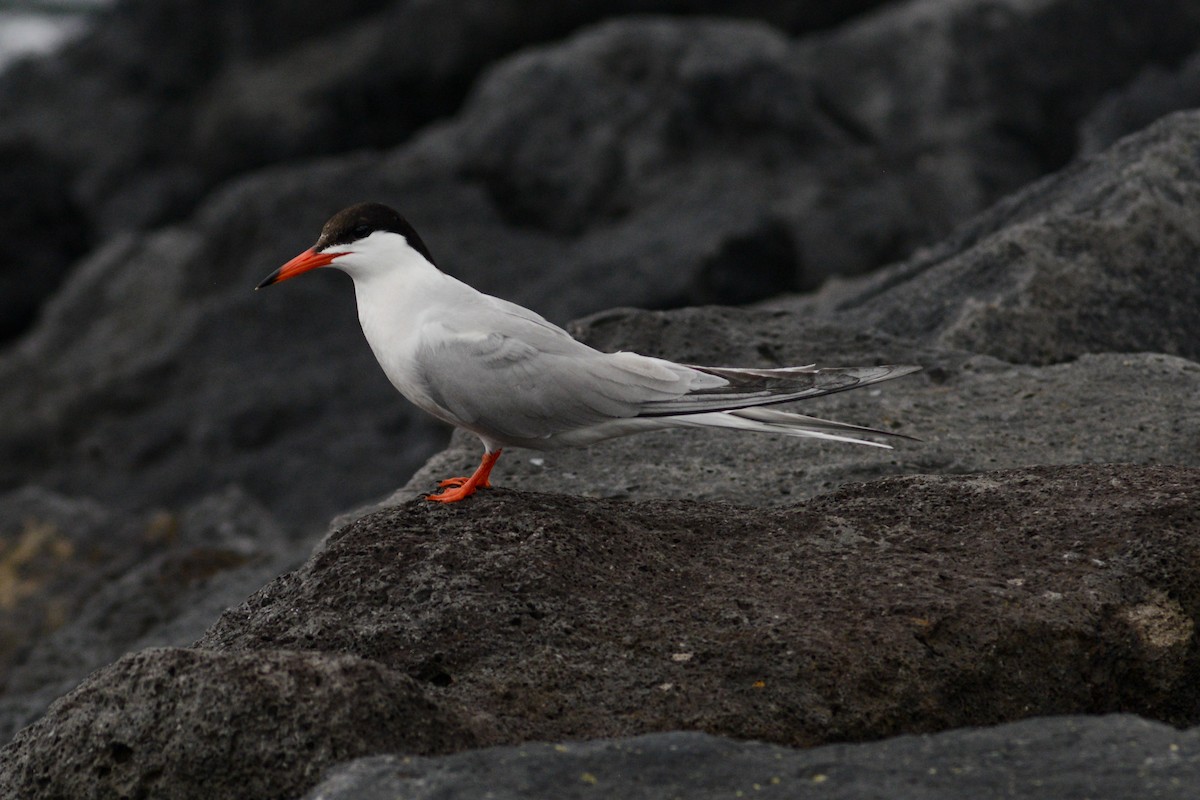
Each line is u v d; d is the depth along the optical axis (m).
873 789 5.50
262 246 24.84
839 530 7.93
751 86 25.72
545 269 23.50
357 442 21.97
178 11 36.62
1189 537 7.36
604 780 5.61
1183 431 9.87
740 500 9.51
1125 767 5.51
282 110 34.03
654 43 26.33
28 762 6.47
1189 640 7.15
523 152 25.70
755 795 5.49
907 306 13.37
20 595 17.22
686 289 22.47
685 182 24.92
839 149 25.59
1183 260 13.12
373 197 24.97
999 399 10.87
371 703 6.02
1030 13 29.39
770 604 7.16
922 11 29.00
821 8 33.12
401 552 7.48
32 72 36.88
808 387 8.00
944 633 6.93
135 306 27.06
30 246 33.16
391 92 33.62
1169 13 30.39
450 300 8.77
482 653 6.82
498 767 5.66
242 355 23.56
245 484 21.73
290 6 36.03
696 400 8.19
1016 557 7.49
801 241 23.70
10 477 23.56
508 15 32.91
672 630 6.96
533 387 8.38
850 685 6.65
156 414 23.14
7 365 26.77
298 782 5.97
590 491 9.84
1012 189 27.38
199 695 6.16
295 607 7.36
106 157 35.03
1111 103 25.53
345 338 23.67
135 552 17.50
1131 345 12.62
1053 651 6.96
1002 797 5.38
